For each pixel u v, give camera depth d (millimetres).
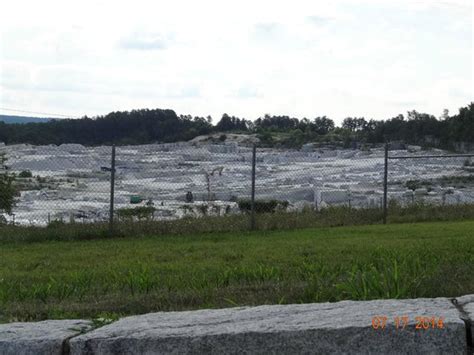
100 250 11062
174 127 65812
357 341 3818
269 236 12367
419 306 4234
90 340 3963
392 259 7641
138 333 4008
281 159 40062
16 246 11969
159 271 8078
